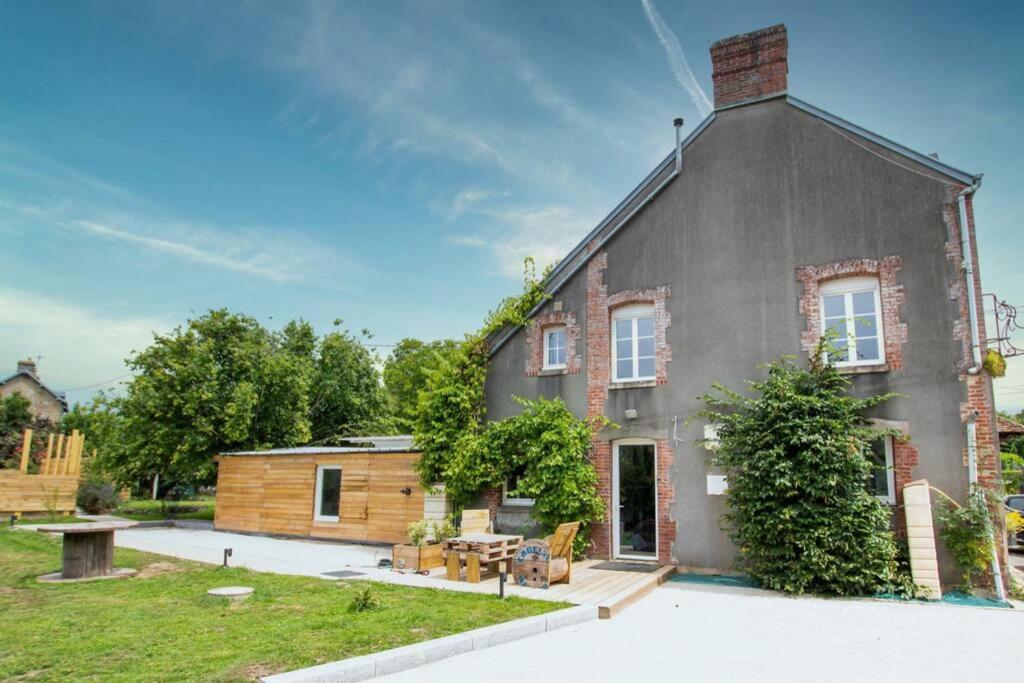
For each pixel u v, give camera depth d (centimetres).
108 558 1034
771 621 818
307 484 1705
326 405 3212
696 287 1286
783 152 1254
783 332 1188
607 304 1379
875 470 1085
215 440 2212
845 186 1183
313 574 1047
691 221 1318
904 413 1063
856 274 1148
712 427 1212
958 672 607
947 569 999
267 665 550
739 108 1318
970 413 1017
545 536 1314
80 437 2341
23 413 3662
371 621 717
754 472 1048
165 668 539
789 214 1224
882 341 1117
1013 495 1823
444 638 653
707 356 1248
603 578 1050
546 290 1469
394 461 1555
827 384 1093
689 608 895
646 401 1290
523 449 1356
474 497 1417
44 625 688
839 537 979
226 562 1097
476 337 1495
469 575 995
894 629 777
